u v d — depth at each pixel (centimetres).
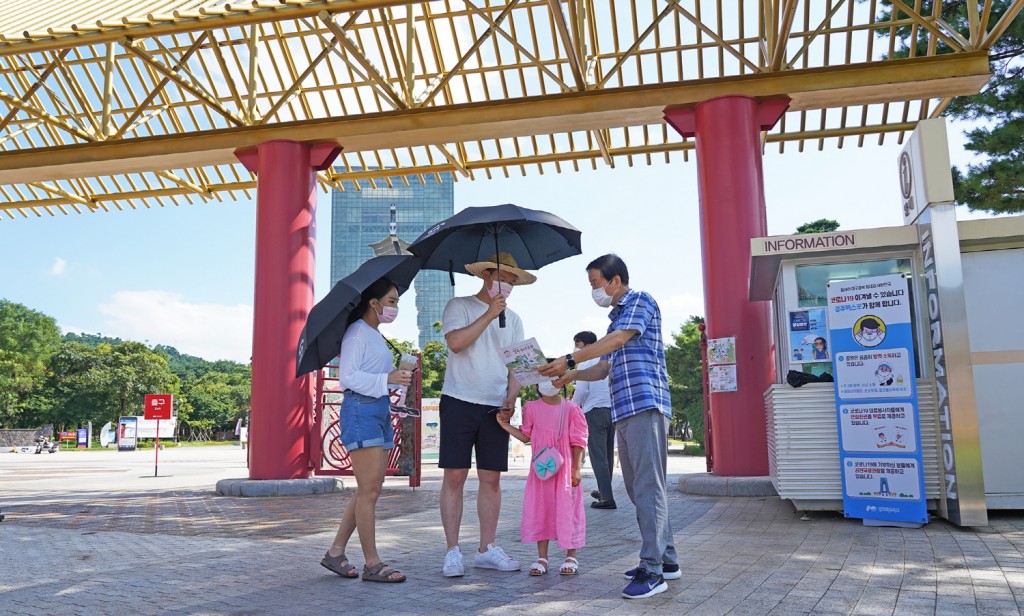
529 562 478
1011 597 356
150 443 5231
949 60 920
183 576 447
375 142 1102
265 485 952
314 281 1085
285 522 692
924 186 595
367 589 405
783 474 633
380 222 18700
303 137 1081
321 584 420
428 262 499
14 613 366
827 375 643
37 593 407
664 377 407
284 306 1031
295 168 1077
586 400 773
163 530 652
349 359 427
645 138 1290
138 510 811
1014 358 607
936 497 588
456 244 500
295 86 1092
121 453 3834
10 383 6688
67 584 429
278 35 1287
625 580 416
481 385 452
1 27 1045
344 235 18675
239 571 461
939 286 572
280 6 904
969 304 618
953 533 532
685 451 3459
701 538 545
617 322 405
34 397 7050
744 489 797
